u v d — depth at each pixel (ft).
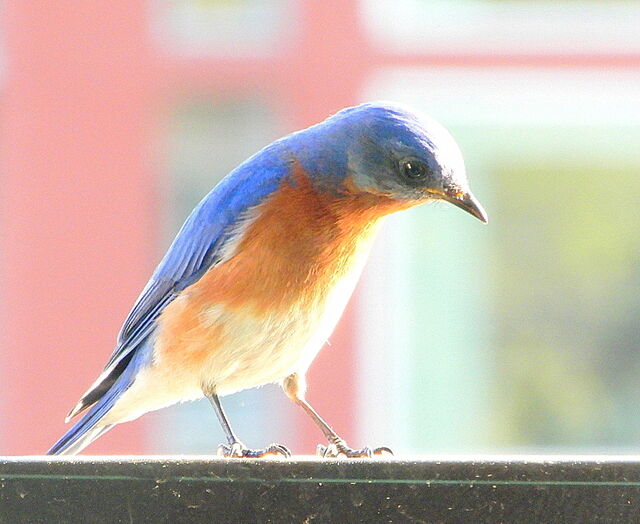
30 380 49.52
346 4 49.65
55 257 49.67
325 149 25.77
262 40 50.14
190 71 49.83
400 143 25.36
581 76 50.88
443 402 52.39
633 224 52.21
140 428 50.06
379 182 25.57
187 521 18.83
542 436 53.47
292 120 49.73
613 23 51.01
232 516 18.83
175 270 27.22
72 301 49.73
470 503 18.81
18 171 49.65
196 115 50.19
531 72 50.70
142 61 49.67
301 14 49.75
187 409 50.31
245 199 25.98
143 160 49.85
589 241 52.54
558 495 18.78
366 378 50.52
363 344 50.52
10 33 49.52
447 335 52.21
